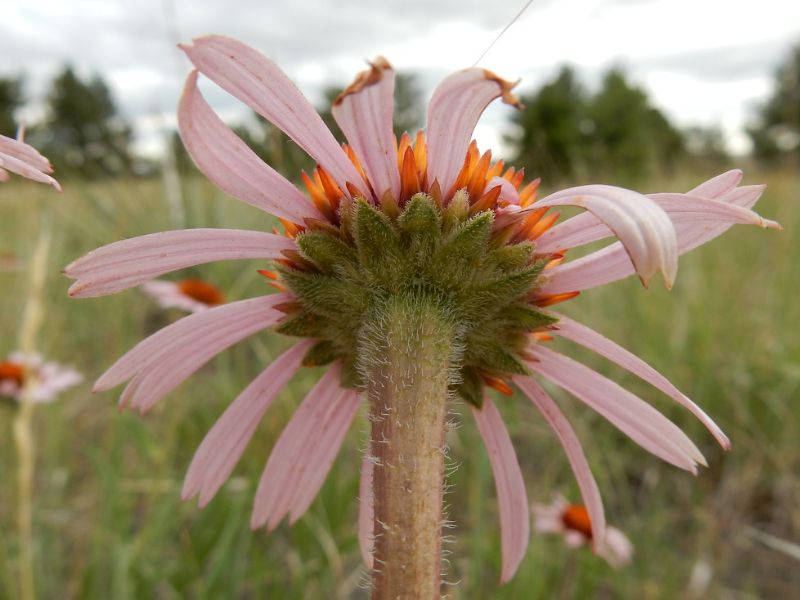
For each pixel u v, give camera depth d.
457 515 0.13
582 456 0.07
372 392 0.05
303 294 0.05
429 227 0.05
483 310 0.05
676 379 0.16
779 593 0.13
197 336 0.06
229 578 0.10
